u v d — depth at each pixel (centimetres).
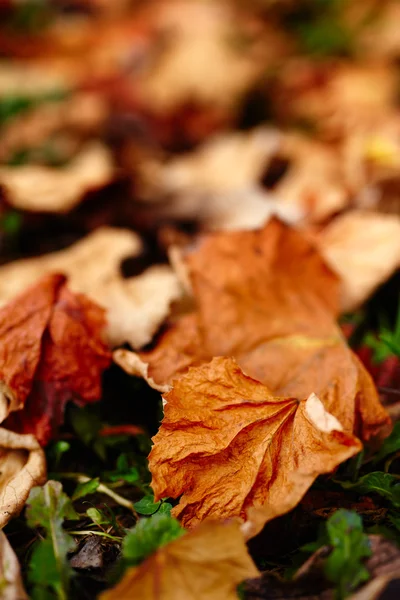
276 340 44
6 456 41
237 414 39
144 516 41
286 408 39
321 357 43
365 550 36
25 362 42
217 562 35
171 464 38
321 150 75
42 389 42
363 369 42
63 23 148
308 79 96
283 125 90
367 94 86
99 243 54
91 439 43
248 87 102
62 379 43
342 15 121
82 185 61
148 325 45
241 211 59
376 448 41
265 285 47
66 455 44
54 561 36
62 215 60
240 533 36
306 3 133
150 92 106
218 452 38
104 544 39
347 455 36
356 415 41
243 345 44
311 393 40
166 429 39
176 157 88
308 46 116
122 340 45
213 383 40
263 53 117
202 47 117
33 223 59
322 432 37
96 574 38
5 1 142
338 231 53
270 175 72
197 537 36
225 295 46
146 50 124
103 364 43
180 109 100
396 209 57
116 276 50
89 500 42
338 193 58
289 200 60
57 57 130
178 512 38
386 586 35
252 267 47
